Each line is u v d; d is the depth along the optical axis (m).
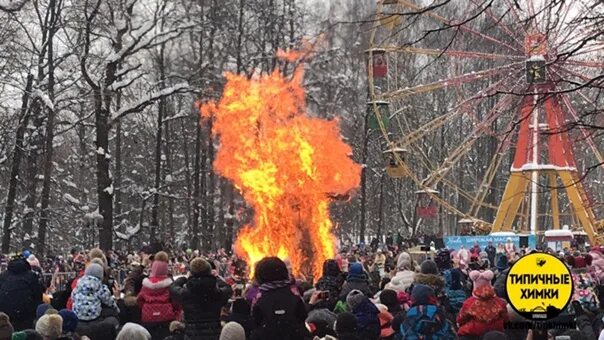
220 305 11.03
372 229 70.25
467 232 47.91
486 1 9.79
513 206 44.12
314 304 12.09
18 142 38.28
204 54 40.97
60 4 37.06
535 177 43.34
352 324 10.12
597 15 9.85
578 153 53.56
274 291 9.86
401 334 10.30
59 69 46.38
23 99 39.84
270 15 44.72
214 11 38.44
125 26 32.12
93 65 40.56
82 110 44.75
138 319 12.86
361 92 48.09
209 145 45.31
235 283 17.16
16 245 49.03
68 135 59.47
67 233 51.88
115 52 32.38
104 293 11.70
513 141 49.16
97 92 32.25
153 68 41.22
